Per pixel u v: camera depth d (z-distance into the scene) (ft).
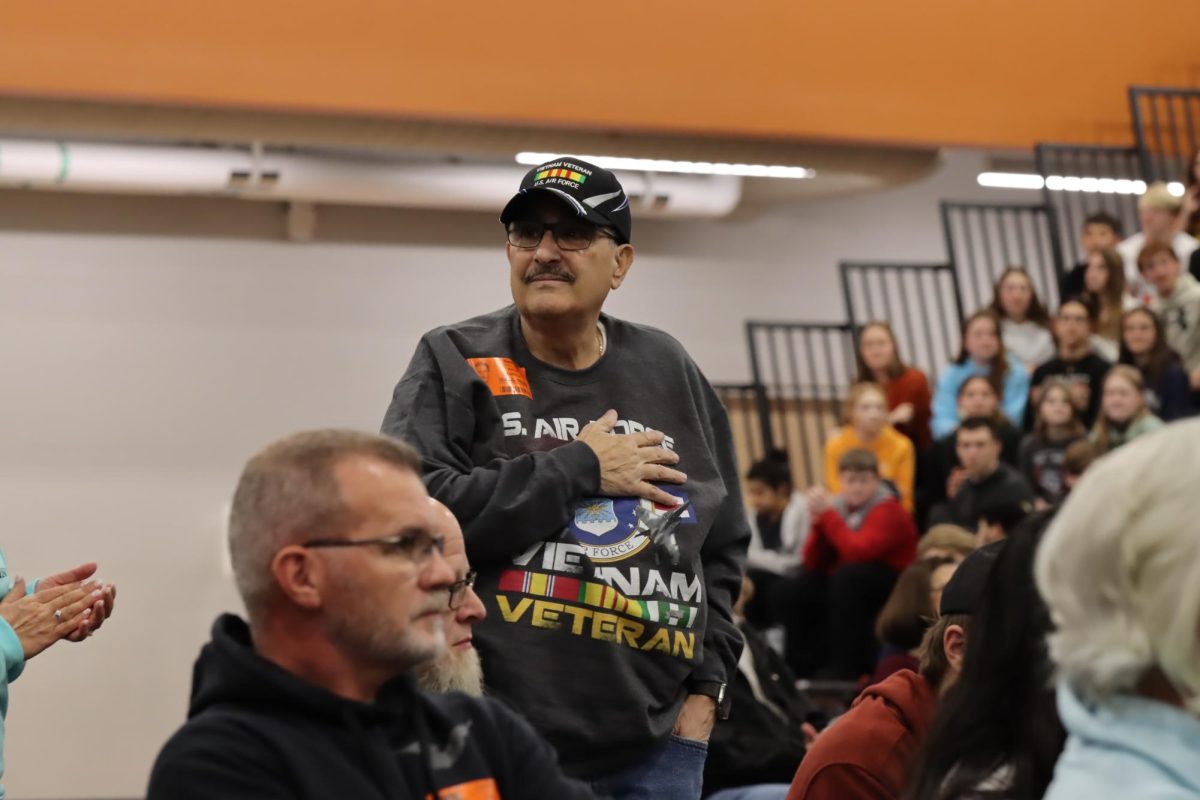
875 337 41.91
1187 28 47.19
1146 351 36.50
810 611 35.40
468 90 41.19
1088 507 7.55
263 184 44.06
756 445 50.29
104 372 45.42
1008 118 45.70
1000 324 40.57
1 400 44.52
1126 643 7.36
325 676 9.38
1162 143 47.01
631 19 42.63
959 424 38.24
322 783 9.05
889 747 12.54
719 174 47.57
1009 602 9.00
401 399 13.67
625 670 12.99
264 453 9.52
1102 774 7.39
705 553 14.35
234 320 46.62
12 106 38.68
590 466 13.15
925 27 45.21
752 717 22.34
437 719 9.85
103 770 44.39
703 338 51.01
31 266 45.11
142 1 38.73
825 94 44.11
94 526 44.96
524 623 12.89
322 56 40.11
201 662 9.55
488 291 48.78
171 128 39.86
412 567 9.36
